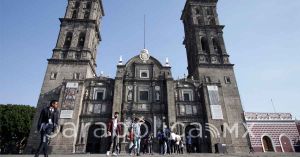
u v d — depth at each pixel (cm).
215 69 5619
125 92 4938
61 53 5525
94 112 4722
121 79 4975
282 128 5366
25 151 4253
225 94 5306
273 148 5131
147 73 5312
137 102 4828
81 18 6122
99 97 4959
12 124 5434
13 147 5869
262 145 5131
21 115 5638
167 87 4947
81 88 4812
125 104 4788
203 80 5431
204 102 4906
